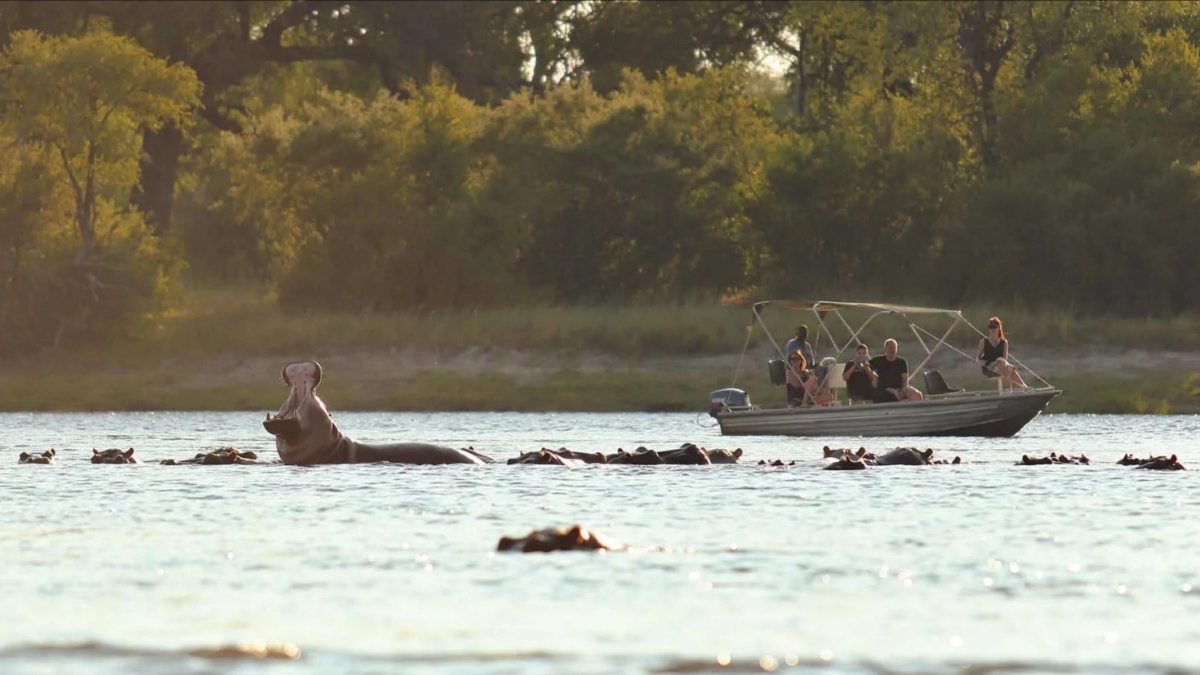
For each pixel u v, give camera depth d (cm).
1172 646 3119
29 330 17400
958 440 10756
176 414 14950
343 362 16512
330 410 15288
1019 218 18638
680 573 3962
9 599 3609
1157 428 12175
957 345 16375
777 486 6384
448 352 16600
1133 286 18300
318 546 4484
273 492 6100
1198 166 18725
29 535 4750
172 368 16712
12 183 18062
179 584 3819
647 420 13538
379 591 3712
